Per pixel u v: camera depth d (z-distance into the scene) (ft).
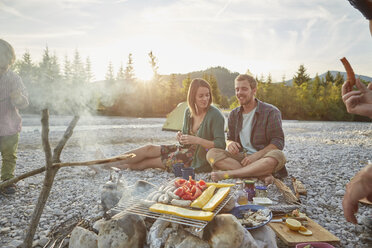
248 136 15.17
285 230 8.64
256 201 9.87
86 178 16.06
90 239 6.70
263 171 12.73
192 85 14.78
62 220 9.96
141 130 50.80
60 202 11.95
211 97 15.20
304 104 137.18
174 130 46.24
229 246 5.90
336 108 132.36
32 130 44.65
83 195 12.89
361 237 8.82
